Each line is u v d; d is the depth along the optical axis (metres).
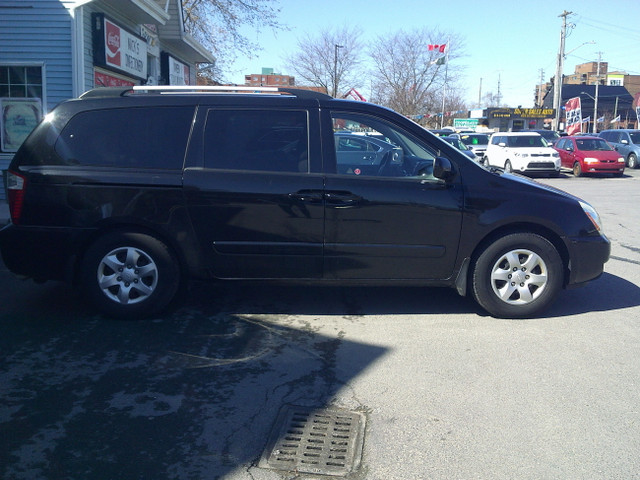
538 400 3.96
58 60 12.36
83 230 5.14
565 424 3.67
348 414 3.78
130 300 5.26
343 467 3.23
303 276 5.27
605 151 23.00
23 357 4.51
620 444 3.46
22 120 12.60
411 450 3.39
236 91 5.42
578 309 5.86
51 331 5.04
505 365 4.50
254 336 5.02
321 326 5.29
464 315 5.61
